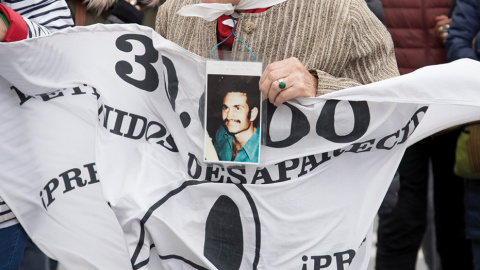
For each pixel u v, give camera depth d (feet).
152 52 11.54
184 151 11.32
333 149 11.09
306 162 11.14
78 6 15.70
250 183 11.12
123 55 11.59
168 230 11.11
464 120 11.69
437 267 20.75
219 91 10.66
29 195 12.32
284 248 11.18
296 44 11.15
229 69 10.65
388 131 11.16
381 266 19.69
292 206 11.16
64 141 12.14
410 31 19.69
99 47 11.64
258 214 11.14
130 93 11.58
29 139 12.21
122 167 11.46
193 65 11.09
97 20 15.75
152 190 11.21
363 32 11.20
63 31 11.58
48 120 12.14
